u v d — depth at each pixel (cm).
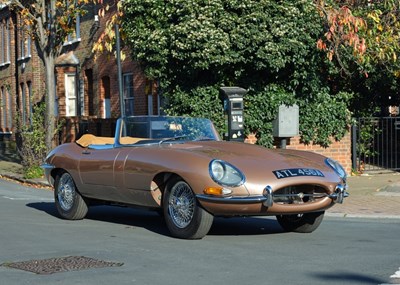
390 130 1980
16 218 1142
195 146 948
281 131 1722
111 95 2566
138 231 995
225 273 700
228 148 934
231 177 839
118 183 973
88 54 2728
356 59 1716
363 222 1112
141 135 1009
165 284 655
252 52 1634
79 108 2819
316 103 1789
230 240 906
